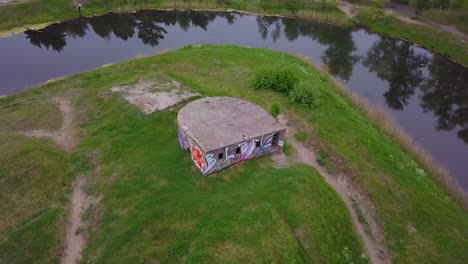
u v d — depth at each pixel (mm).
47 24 68125
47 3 70812
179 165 27203
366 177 29250
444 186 32406
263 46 64500
